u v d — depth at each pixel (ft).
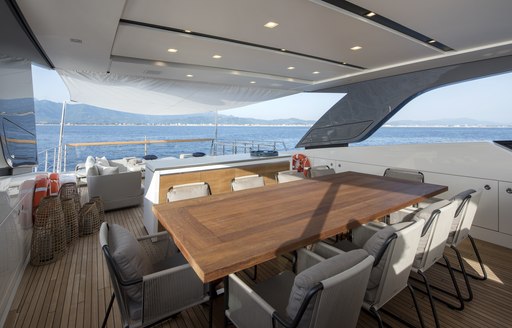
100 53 11.17
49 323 5.90
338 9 7.43
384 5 7.23
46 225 8.58
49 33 8.75
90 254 9.20
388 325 5.99
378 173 14.53
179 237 4.55
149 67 13.67
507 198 10.13
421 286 7.52
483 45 10.68
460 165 11.39
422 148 12.64
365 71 15.24
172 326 5.90
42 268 8.21
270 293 4.81
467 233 7.17
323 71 15.28
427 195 7.57
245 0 7.07
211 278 3.53
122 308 4.17
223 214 5.71
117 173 14.06
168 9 7.63
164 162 10.96
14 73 8.73
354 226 5.40
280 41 10.24
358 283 3.43
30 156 10.13
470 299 6.80
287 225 5.13
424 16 7.93
